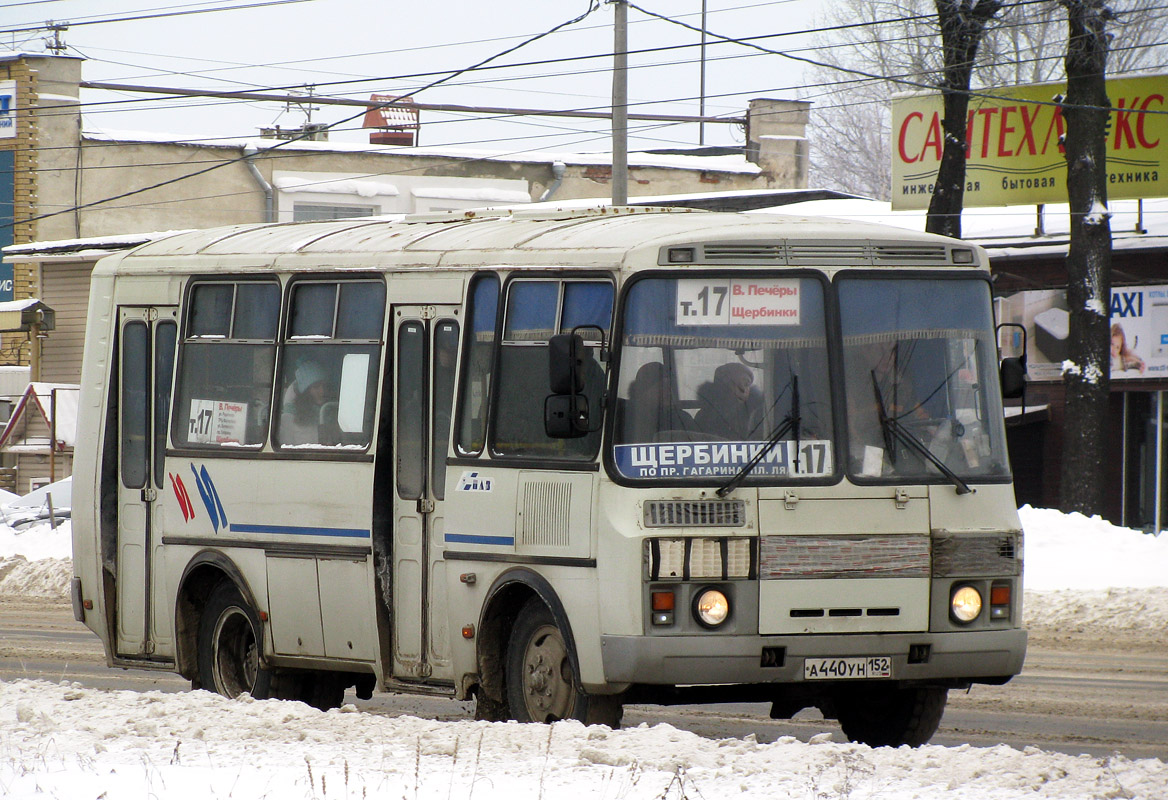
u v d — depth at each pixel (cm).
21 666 6003
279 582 4434
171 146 19300
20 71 18512
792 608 3581
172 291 4859
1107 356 9812
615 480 3578
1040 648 6338
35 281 18325
